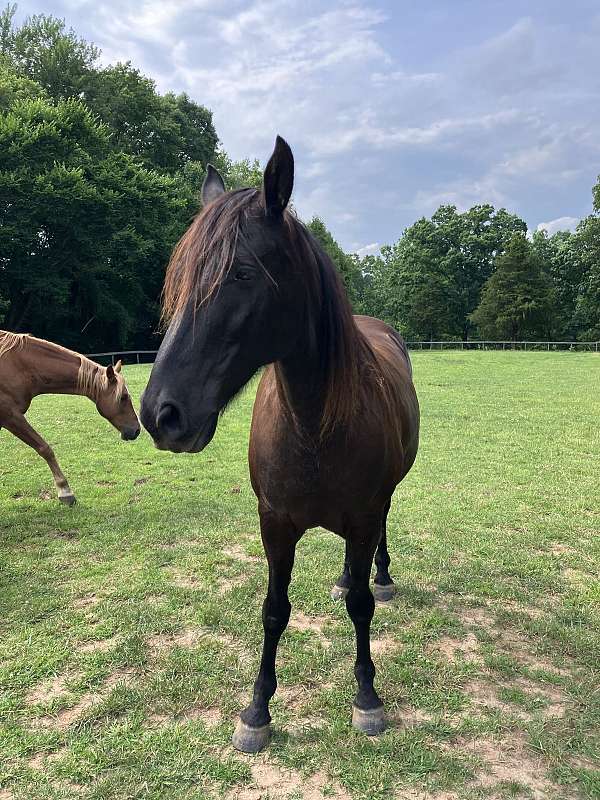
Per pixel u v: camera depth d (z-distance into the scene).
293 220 1.59
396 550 4.05
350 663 2.67
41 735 2.19
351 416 1.83
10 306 24.80
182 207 28.00
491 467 6.38
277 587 2.14
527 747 2.16
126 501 5.06
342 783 1.97
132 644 2.81
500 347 41.16
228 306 1.41
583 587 3.53
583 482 5.78
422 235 52.16
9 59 28.17
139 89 31.67
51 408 9.80
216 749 2.13
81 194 21.52
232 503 5.03
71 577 3.57
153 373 1.44
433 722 2.28
